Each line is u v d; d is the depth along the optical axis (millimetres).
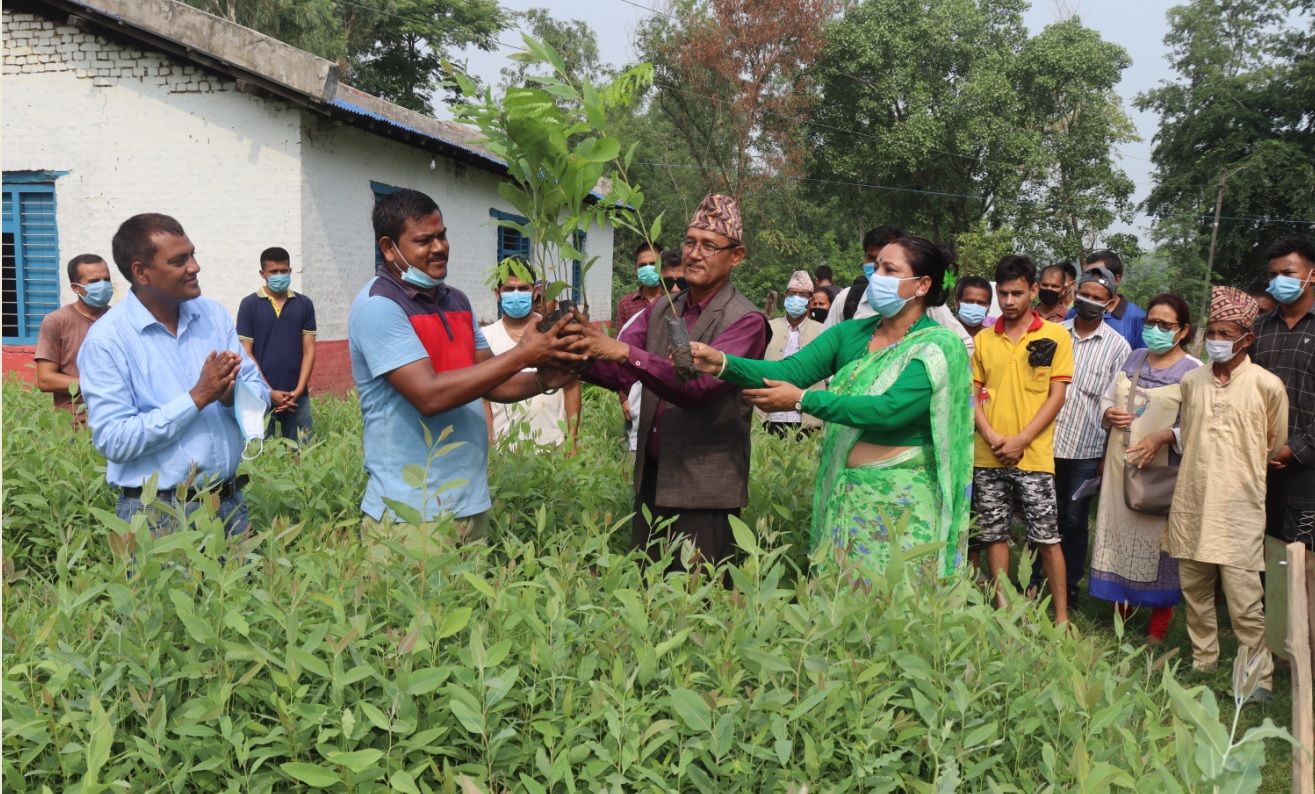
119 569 2346
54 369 5742
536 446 4395
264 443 4223
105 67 10109
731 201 3514
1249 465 4328
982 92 30047
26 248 10547
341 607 2199
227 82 9898
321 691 2109
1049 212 32312
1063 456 5605
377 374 2982
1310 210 29344
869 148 31969
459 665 2256
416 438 3096
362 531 3090
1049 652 2516
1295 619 2398
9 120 10367
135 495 3277
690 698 2021
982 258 27750
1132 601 5035
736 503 3521
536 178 2973
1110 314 6539
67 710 1982
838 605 2307
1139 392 4984
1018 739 2213
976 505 5234
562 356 3053
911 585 2506
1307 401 4594
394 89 33062
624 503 3965
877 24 31578
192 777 2076
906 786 2164
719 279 3529
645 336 3709
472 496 3221
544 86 2895
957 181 33031
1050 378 5059
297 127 9812
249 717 2176
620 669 2088
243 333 6609
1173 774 2158
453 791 1896
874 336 3533
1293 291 4602
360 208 11133
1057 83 31047
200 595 2494
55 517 3723
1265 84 32250
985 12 33031
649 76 2928
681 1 31969
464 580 2494
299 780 1987
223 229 10062
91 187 10273
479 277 14547
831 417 3150
